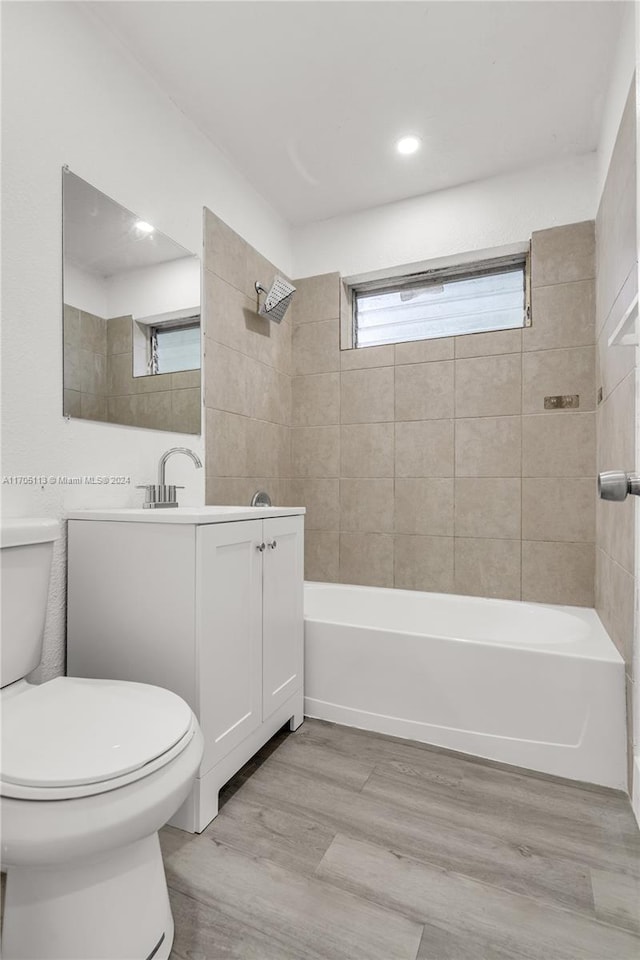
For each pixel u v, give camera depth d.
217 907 1.09
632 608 1.49
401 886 1.15
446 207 2.64
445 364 2.65
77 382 1.61
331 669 1.98
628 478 0.88
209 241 2.27
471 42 1.75
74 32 1.60
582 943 1.01
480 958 0.98
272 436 2.82
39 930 0.88
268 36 1.73
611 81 1.89
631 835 1.33
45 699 1.11
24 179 1.44
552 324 2.43
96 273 1.68
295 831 1.33
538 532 2.45
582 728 1.61
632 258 1.58
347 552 2.87
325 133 2.23
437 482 2.66
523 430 2.48
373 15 1.65
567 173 2.39
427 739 1.81
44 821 0.80
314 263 2.97
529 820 1.39
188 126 2.13
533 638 2.29
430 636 1.82
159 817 0.90
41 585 1.33
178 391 2.07
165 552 1.38
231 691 1.47
